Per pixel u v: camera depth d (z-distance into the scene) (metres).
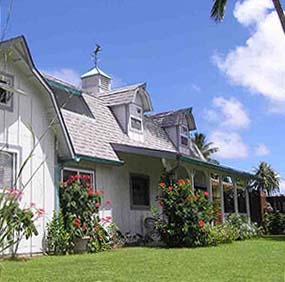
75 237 11.95
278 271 8.11
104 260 9.86
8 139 11.07
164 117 21.98
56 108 12.20
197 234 13.74
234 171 19.39
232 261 9.61
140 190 16.73
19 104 11.49
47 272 7.98
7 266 8.77
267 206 24.45
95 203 12.72
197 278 7.29
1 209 5.10
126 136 17.30
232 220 17.69
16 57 11.28
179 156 14.50
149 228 16.06
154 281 7.00
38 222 11.55
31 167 11.56
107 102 18.02
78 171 13.61
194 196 13.98
